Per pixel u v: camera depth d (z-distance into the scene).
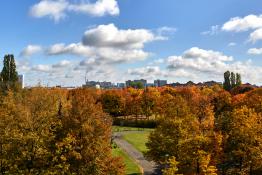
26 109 43.56
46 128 40.41
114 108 141.75
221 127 59.94
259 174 55.72
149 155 58.12
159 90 179.00
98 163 42.38
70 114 44.50
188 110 59.19
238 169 52.41
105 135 44.69
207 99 106.75
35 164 38.72
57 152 39.12
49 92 84.50
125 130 123.31
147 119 142.75
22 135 38.28
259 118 57.22
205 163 47.06
